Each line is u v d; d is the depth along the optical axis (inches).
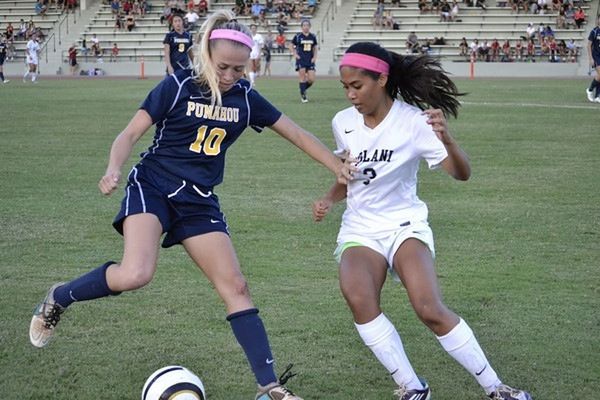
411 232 410.3
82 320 525.7
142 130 406.3
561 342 492.1
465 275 629.9
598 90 2114.9
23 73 4195.4
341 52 4018.2
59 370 447.5
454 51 3912.4
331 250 703.7
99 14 4446.4
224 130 413.1
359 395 422.3
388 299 574.9
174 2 4367.6
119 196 933.2
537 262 666.2
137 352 474.9
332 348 483.5
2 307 550.0
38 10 4503.0
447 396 420.8
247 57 401.7
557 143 1342.3
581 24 3850.9
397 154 411.8
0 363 456.8
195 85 406.3
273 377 397.1
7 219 813.2
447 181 1018.7
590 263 663.8
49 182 1015.0
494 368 453.1
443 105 432.5
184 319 530.0
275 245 717.9
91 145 1341.0
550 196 926.4
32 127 1593.3
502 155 1219.9
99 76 3976.4
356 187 420.8
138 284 393.4
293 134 427.2
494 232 764.6
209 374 446.9
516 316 537.6
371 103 408.8
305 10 4224.9
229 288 407.2
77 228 779.4
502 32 3959.2
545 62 3686.0
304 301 566.6
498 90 2593.5
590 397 417.4
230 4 4343.0
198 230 411.2
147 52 4234.7
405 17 4124.0
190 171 412.5
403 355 398.3
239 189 971.9
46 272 634.8
